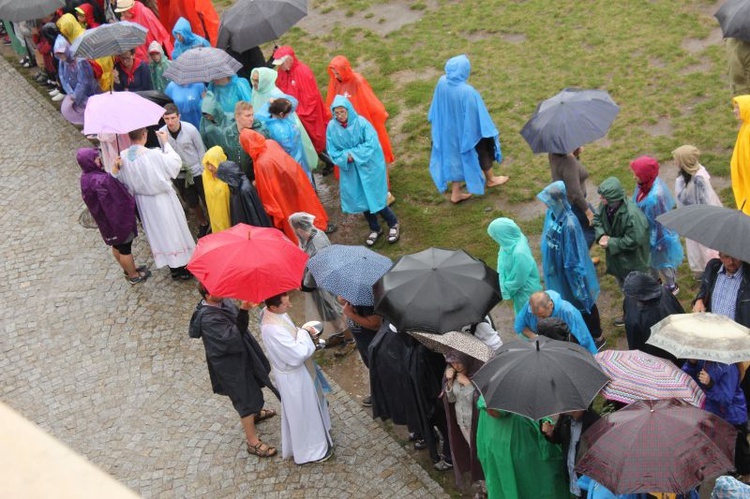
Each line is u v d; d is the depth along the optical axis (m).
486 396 5.50
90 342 9.41
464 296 6.38
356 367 8.70
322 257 7.40
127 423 8.25
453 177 10.44
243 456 7.64
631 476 4.82
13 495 0.86
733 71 10.11
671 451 4.86
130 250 9.94
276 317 6.82
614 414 5.21
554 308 6.70
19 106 14.45
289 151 9.94
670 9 13.42
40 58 14.44
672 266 8.16
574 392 5.34
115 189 9.35
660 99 11.59
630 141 11.02
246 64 11.98
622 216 7.52
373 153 9.80
